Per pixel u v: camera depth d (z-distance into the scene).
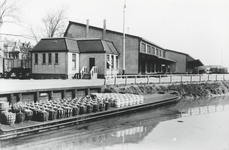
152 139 10.86
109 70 30.86
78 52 30.42
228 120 15.21
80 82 22.17
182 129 12.71
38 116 11.66
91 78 27.88
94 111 14.23
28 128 10.57
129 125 13.36
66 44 29.22
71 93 18.48
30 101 15.55
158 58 35.69
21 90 14.77
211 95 30.00
